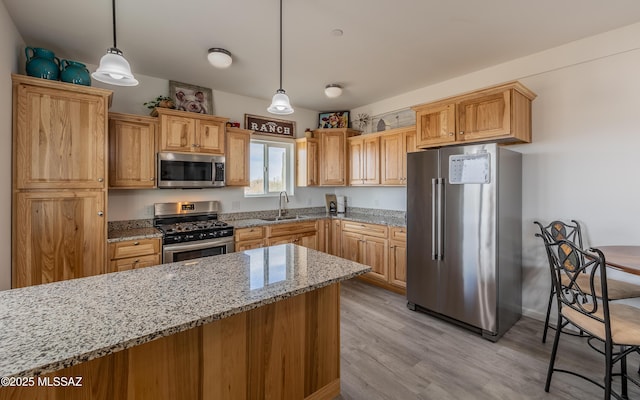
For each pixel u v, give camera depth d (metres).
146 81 3.39
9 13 2.14
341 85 3.74
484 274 2.54
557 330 1.91
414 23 2.32
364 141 4.34
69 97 2.43
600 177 2.53
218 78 3.49
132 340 0.93
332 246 4.56
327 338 1.78
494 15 2.21
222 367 1.35
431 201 2.91
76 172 2.46
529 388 1.90
